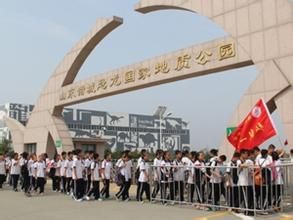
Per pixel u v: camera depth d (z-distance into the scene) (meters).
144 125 88.75
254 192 10.23
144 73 19.41
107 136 82.00
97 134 79.88
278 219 9.66
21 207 12.59
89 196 14.70
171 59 17.91
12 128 31.52
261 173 10.31
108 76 21.95
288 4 13.61
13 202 14.05
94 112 80.44
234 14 15.23
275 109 14.64
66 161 17.31
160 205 12.65
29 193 16.78
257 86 14.24
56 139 26.09
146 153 14.15
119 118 84.75
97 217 10.32
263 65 14.12
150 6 18.66
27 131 29.36
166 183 12.99
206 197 11.62
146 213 10.85
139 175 14.00
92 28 23.53
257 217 9.95
